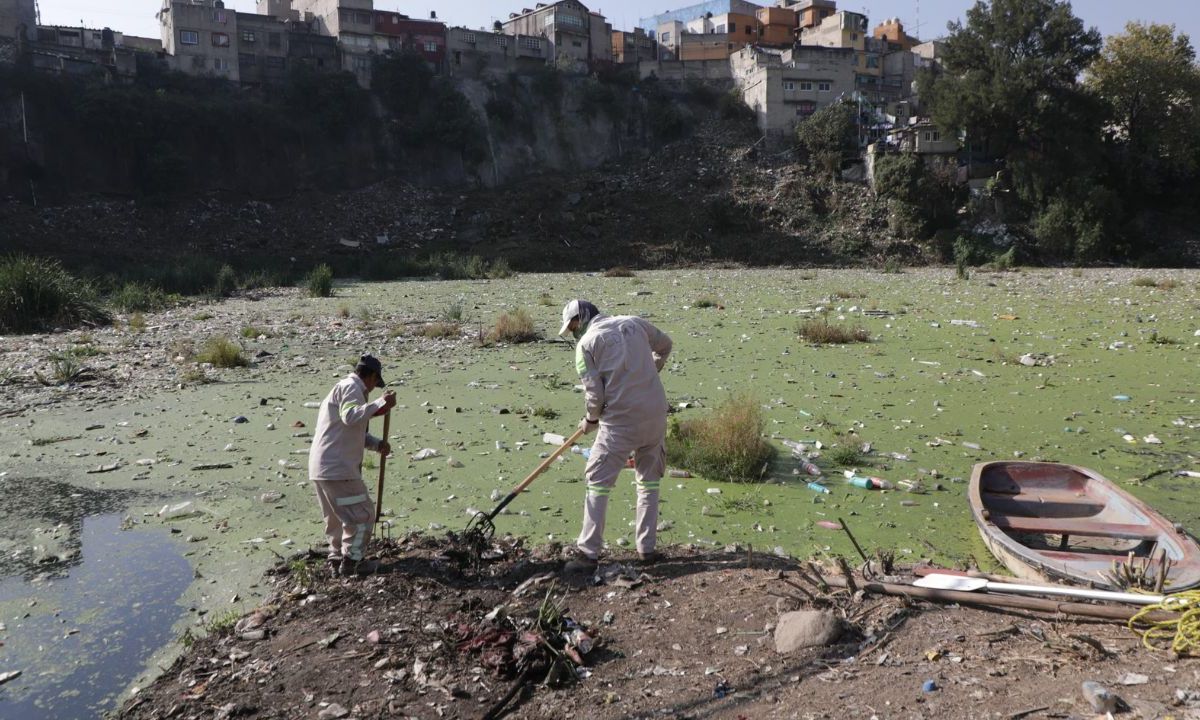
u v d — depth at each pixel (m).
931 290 26.02
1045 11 43.84
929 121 48.25
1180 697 3.40
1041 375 12.27
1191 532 6.27
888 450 8.58
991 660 3.89
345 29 50.78
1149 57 46.81
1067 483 6.53
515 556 5.77
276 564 5.91
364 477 7.88
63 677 4.54
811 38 66.44
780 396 11.12
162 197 40.91
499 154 51.59
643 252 42.88
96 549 6.33
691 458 7.98
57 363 13.20
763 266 41.59
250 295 27.55
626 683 4.02
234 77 47.59
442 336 16.84
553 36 57.66
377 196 46.78
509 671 4.18
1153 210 47.19
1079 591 4.40
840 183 47.47
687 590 5.04
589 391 5.30
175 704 4.10
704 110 56.22
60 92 40.00
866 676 3.85
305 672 4.29
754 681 3.92
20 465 8.55
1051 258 41.97
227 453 8.80
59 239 36.81
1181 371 12.34
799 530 6.42
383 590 5.21
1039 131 43.78
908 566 5.59
